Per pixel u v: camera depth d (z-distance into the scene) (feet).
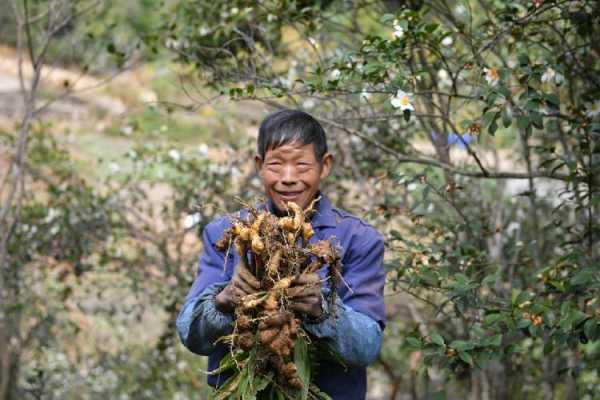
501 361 17.26
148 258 20.93
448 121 13.26
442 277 12.75
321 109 17.53
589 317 11.76
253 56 15.97
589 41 14.64
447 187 14.35
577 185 13.53
